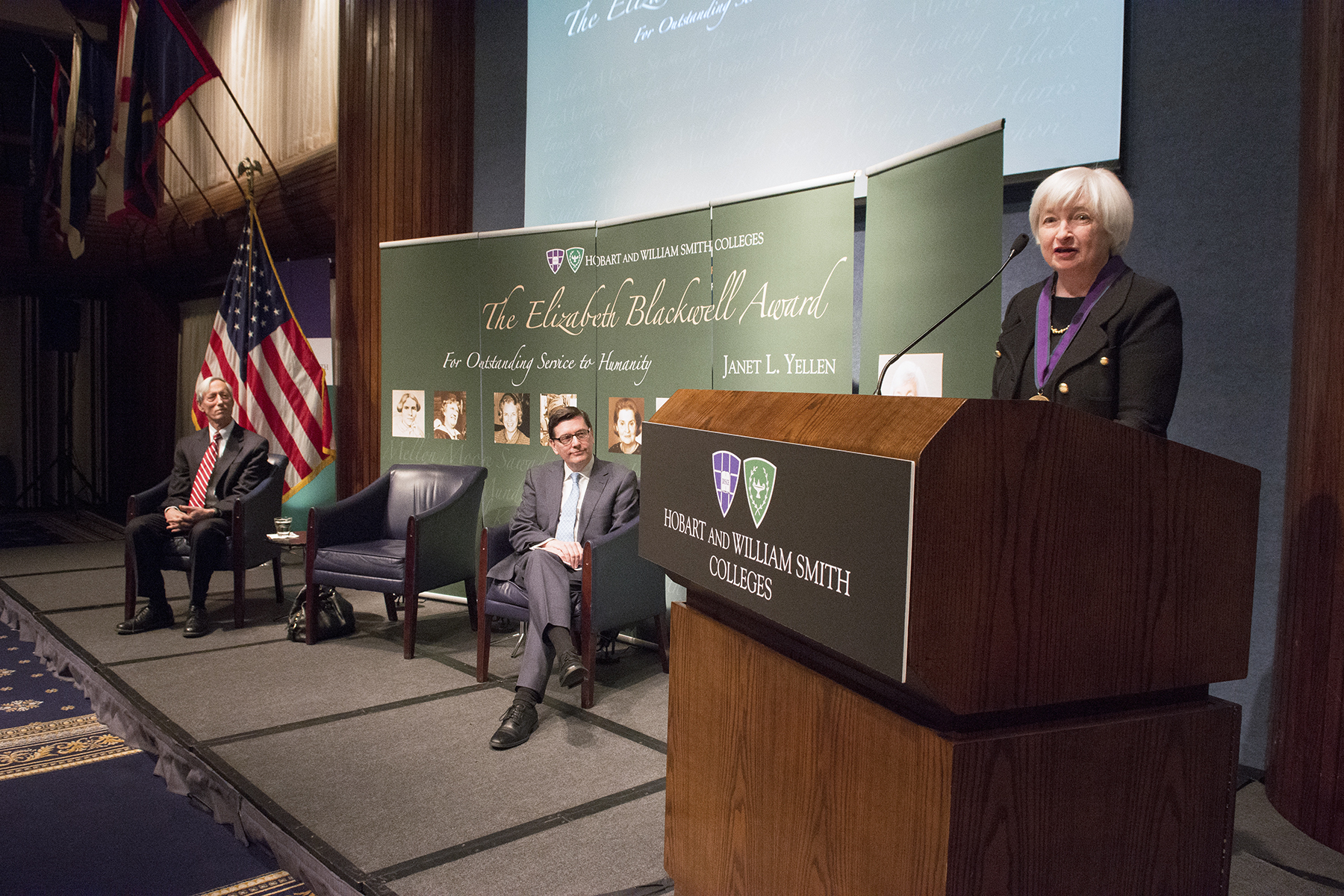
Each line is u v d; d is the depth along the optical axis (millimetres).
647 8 4531
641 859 2271
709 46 4270
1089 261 1869
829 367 3609
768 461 1309
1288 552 2545
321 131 6961
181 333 9914
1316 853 2295
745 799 1446
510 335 4852
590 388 4590
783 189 3736
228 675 3840
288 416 6430
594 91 4809
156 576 4625
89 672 3924
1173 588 1093
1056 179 1893
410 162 5527
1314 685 2398
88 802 2836
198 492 4824
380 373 5605
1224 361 2863
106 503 10602
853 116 3723
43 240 9688
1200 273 2908
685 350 4180
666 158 4461
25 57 9078
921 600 967
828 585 1136
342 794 2646
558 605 3320
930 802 1025
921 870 1039
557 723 3297
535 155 5117
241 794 2637
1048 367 1906
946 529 976
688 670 1644
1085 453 1037
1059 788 1041
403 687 3699
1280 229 2746
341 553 4266
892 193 3252
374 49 5590
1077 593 1041
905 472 977
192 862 2438
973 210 2879
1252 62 2787
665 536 1730
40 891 2254
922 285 3096
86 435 11117
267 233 7621
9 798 2848
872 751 1142
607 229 4473
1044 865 1038
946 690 980
